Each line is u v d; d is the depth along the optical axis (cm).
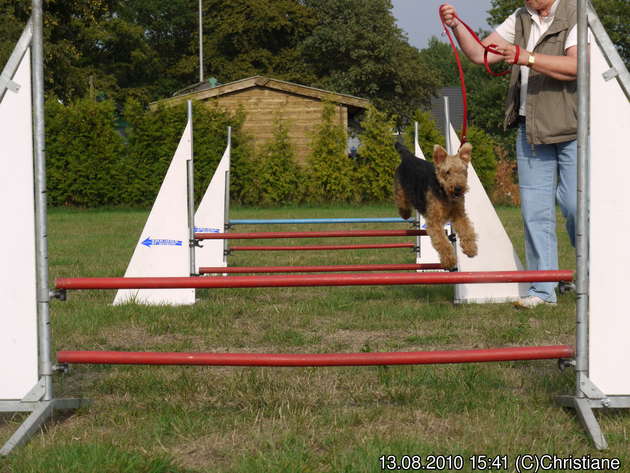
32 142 329
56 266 875
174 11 4906
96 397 367
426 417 328
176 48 5034
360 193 2278
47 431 318
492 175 2366
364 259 976
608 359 325
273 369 416
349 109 2480
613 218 324
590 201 325
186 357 335
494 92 3584
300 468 264
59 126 2122
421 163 649
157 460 268
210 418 326
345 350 470
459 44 551
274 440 298
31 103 328
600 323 325
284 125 2286
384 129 2245
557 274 335
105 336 516
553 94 536
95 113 2131
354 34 3928
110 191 2147
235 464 273
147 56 4409
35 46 321
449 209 587
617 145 323
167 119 2159
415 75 4072
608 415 333
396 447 284
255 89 2338
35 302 331
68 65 2967
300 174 2259
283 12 4178
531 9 553
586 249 325
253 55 4197
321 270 660
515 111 567
